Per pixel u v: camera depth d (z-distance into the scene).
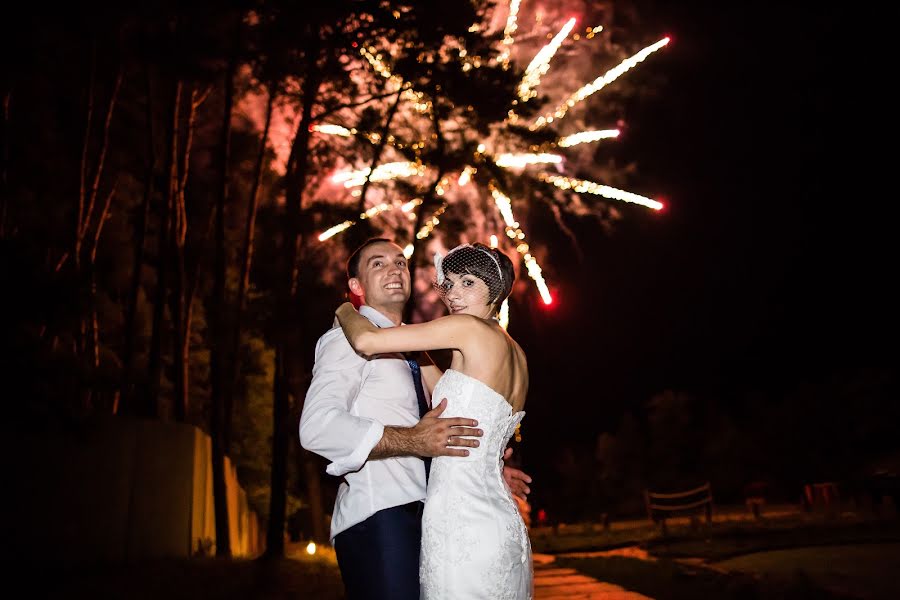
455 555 3.05
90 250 12.85
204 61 11.69
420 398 3.46
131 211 16.41
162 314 13.64
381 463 3.26
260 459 22.53
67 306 7.74
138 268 13.20
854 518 14.34
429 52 11.69
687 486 24.92
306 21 11.45
